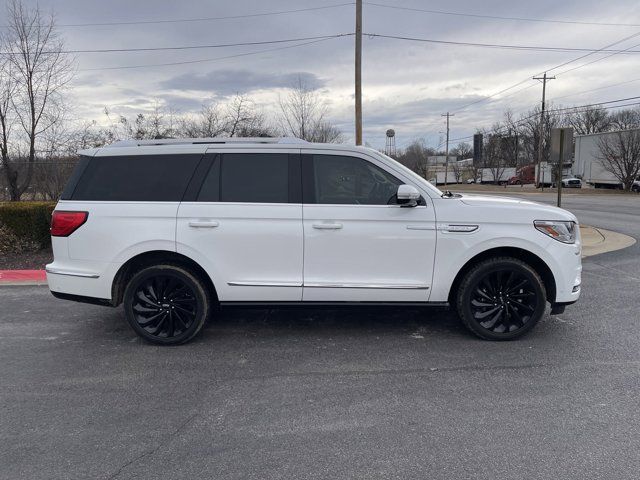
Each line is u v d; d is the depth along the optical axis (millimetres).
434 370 4254
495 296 4883
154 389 3980
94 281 4844
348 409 3594
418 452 3031
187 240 4746
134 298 4891
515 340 4922
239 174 4832
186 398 3814
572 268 4797
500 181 77250
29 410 3648
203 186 4820
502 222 4727
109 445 3162
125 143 5047
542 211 4789
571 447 3055
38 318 5992
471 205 4781
